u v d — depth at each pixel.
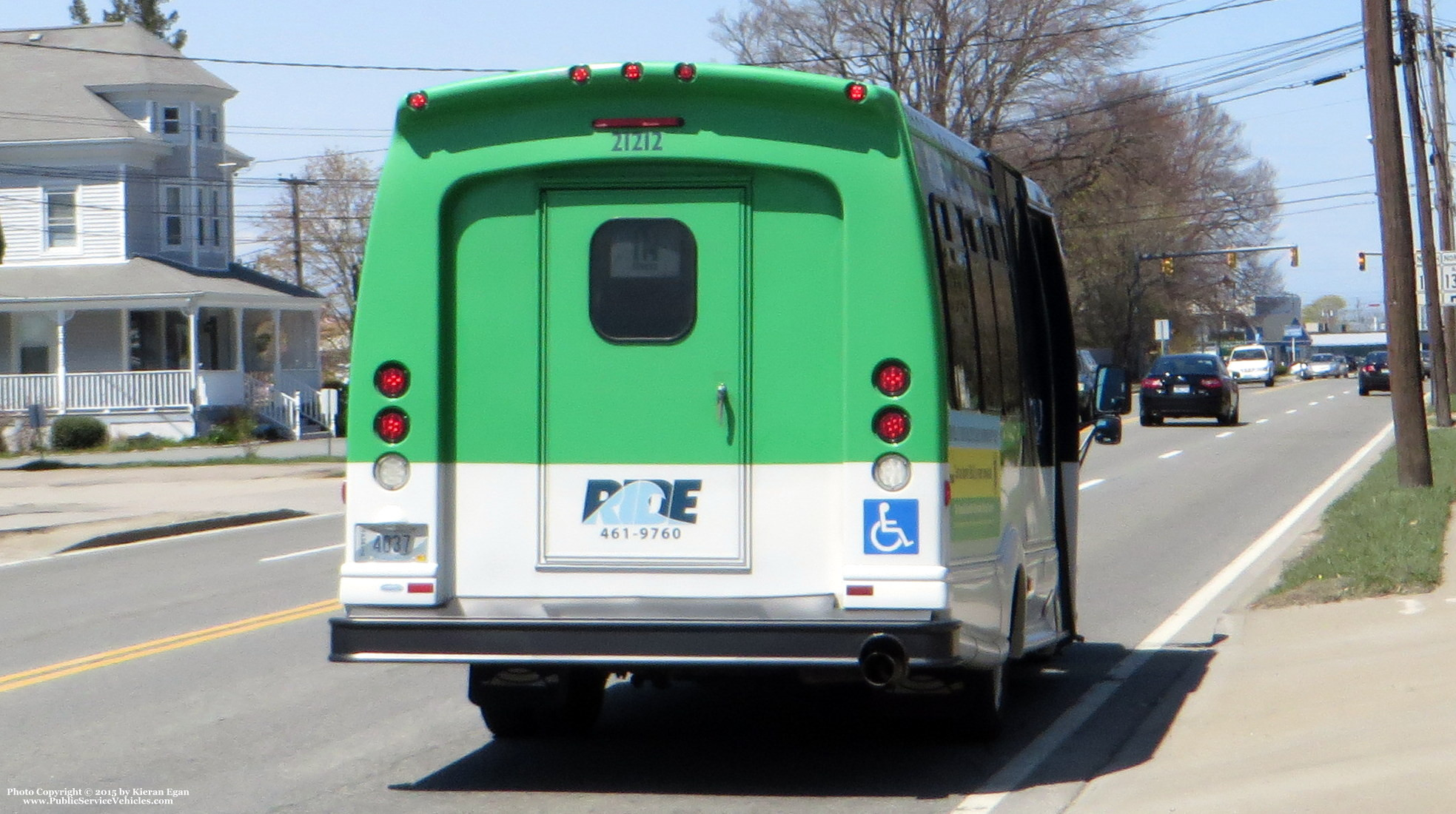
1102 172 130.12
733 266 13.91
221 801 14.99
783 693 20.02
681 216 14.01
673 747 16.88
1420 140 77.50
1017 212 18.67
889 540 13.56
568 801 14.67
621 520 14.00
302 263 172.62
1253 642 22.14
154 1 170.38
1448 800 13.09
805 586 13.73
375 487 14.21
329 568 34.34
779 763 16.08
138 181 95.19
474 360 14.23
